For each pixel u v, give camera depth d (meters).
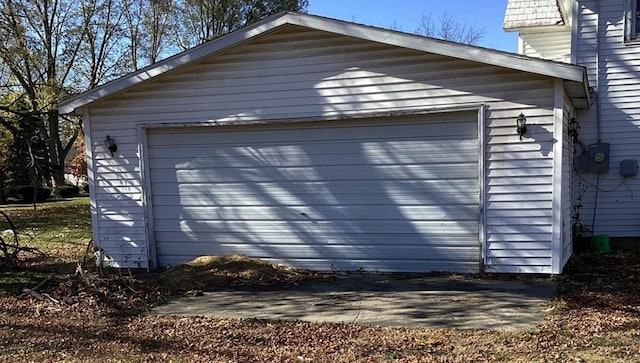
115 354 4.09
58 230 13.05
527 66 6.08
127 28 24.05
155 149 7.84
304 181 7.36
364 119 7.03
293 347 4.16
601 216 8.95
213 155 7.66
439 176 6.84
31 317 5.21
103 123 7.90
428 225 6.93
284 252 7.50
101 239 8.04
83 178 34.94
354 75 6.93
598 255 8.06
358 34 6.65
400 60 6.76
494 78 6.46
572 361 3.66
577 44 8.92
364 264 7.21
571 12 9.02
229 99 7.39
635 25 8.67
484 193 6.61
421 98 6.73
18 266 8.02
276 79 7.20
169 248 7.91
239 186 7.60
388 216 7.08
